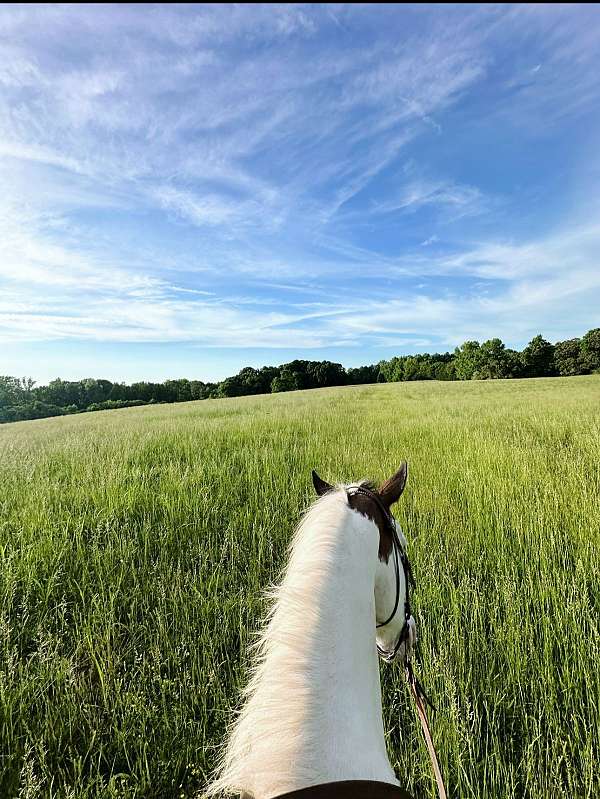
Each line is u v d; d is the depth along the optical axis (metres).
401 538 1.82
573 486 5.74
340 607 1.15
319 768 0.92
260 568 4.24
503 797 2.07
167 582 3.99
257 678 1.08
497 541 4.50
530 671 2.82
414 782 2.20
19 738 2.46
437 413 14.34
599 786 2.06
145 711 2.55
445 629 3.17
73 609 3.65
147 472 7.29
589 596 3.59
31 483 6.41
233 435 10.82
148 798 2.23
